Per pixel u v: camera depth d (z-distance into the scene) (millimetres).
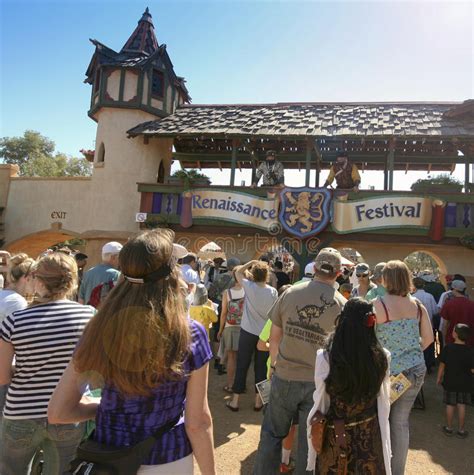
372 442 2576
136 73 13656
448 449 4949
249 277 5898
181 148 15547
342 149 14734
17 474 2652
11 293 3650
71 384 1820
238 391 5844
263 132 11797
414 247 11781
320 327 3338
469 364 5348
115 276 4895
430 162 14445
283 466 4141
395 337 3699
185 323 1817
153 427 1781
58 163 35000
